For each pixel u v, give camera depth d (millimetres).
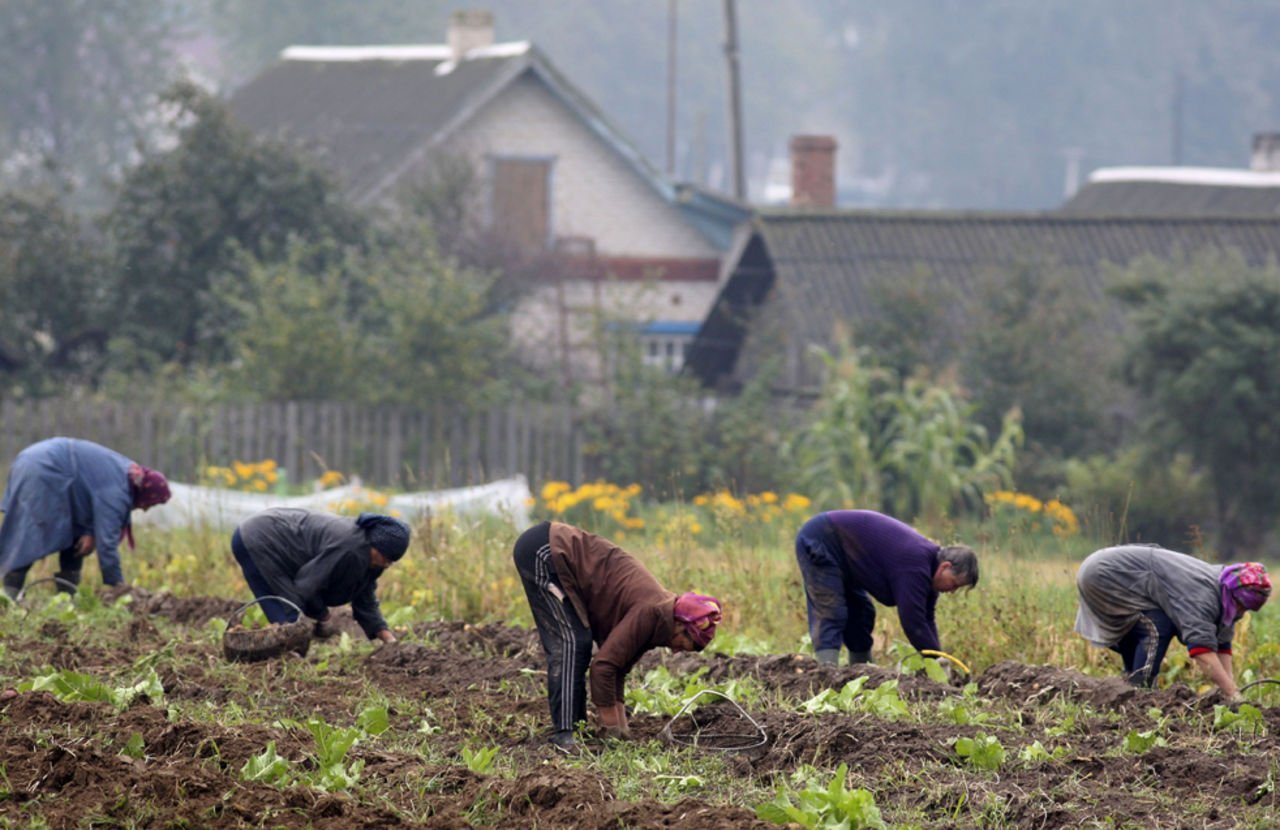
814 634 33812
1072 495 80062
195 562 47000
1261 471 80062
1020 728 28609
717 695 27828
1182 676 35344
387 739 27297
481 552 45688
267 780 23516
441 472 78688
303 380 79562
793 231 99312
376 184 111188
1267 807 23656
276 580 34094
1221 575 31719
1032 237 103812
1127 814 23094
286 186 91188
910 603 32875
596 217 118375
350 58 138750
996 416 85375
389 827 22000
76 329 91375
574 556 26484
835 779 22234
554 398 89062
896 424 79438
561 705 26359
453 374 80812
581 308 96062
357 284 90625
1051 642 37750
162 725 25797
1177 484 80688
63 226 91812
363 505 54344
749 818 21969
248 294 87438
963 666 32594
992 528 55781
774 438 82188
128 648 34594
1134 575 32156
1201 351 79938
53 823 21609
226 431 75500
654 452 80688
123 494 41000
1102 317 96750
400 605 43406
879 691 29812
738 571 44250
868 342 88438
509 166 116625
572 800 22719
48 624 36406
